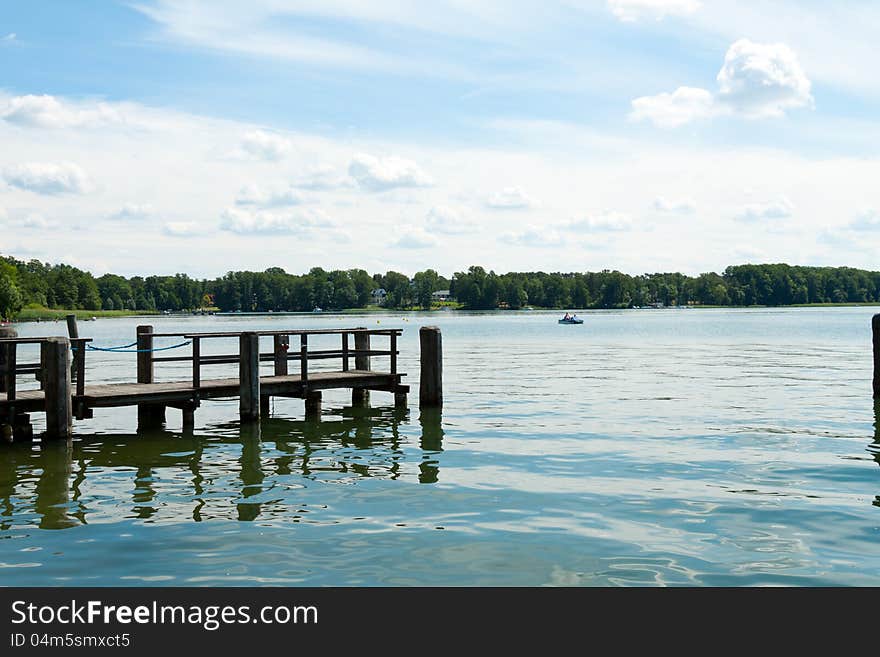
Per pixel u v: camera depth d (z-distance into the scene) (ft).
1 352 61.05
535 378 97.81
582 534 31.78
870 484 39.37
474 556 29.53
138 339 64.69
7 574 28.27
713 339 211.41
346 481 41.73
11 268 531.50
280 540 31.55
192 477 43.09
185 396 58.65
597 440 52.39
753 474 41.78
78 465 46.44
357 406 72.79
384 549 30.40
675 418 61.72
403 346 190.29
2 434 54.60
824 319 437.17
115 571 28.48
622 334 255.91
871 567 28.04
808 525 32.60
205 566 28.86
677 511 34.81
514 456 47.52
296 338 245.04
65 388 52.80
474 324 405.59
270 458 48.34
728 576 27.45
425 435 55.93
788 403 70.18
